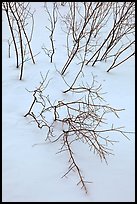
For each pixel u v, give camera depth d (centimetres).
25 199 271
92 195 278
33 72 402
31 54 404
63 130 313
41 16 511
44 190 278
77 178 289
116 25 454
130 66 444
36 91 346
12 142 314
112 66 421
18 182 281
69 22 480
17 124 335
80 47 435
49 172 292
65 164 300
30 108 335
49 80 394
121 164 304
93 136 310
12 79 388
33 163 298
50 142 318
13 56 421
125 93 397
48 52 438
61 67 418
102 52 459
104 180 289
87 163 302
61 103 339
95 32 492
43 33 475
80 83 400
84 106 362
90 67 429
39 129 331
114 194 279
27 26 482
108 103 377
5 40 446
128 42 486
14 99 363
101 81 410
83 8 539
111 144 324
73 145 317
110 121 353
